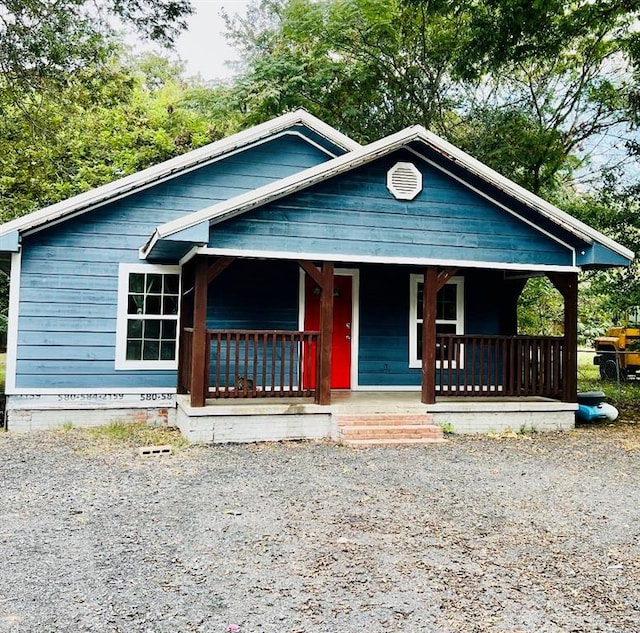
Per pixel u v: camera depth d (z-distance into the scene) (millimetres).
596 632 3629
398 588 4168
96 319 10484
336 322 11906
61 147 16812
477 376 12445
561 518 5758
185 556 4688
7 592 4031
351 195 9445
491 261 10078
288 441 9125
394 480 7020
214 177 11234
